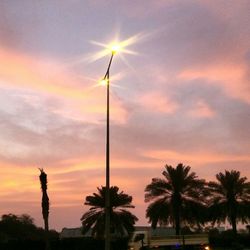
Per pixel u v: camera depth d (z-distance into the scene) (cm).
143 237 5103
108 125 2478
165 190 5759
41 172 4056
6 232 9769
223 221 5844
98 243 6081
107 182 2395
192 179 5734
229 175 5800
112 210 5934
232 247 6159
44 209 4003
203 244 5012
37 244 6034
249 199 5803
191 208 5628
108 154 2434
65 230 8569
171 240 5056
